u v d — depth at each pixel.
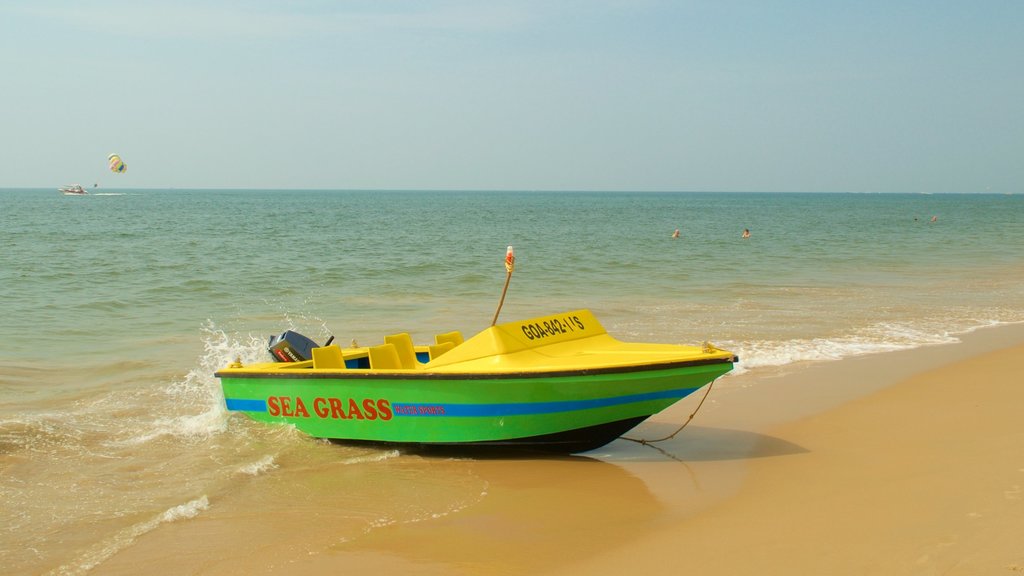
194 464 7.63
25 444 8.13
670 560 5.30
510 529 5.96
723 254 33.25
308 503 6.59
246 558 5.50
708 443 8.18
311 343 9.57
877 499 6.25
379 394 7.99
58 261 26.75
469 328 15.10
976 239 45.59
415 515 6.29
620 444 8.31
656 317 16.23
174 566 5.39
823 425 8.65
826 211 109.75
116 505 6.55
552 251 34.00
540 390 7.48
